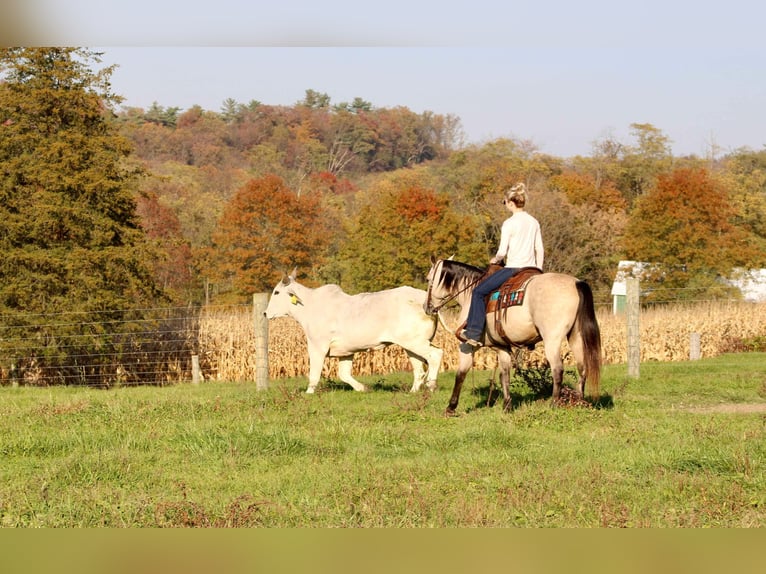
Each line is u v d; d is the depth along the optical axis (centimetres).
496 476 837
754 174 7325
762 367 2041
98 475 869
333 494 781
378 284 5141
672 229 5138
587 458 908
